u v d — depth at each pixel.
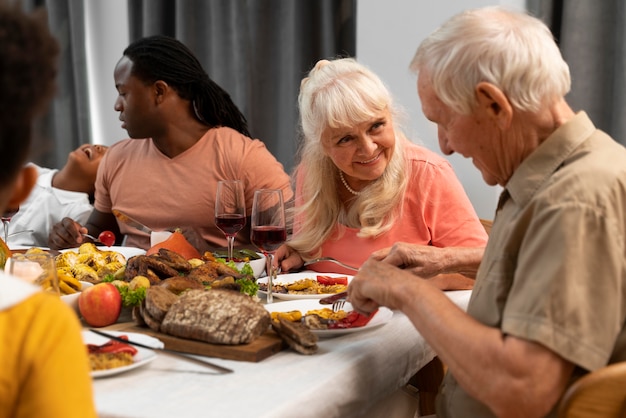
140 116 2.61
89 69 4.31
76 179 3.21
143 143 2.81
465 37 1.19
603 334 1.04
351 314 1.49
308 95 1.98
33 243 3.08
